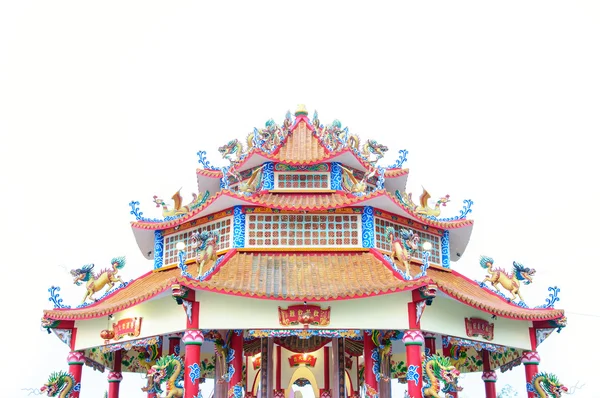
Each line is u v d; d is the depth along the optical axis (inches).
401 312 994.1
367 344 1070.4
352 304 1003.3
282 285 1018.7
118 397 1275.8
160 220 1279.5
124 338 1078.4
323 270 1083.9
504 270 1267.2
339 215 1176.2
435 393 948.6
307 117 1434.5
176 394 958.4
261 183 1291.8
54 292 1170.0
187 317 983.6
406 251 1062.4
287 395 1234.6
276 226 1168.8
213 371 1350.9
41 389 1099.9
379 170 1208.8
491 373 1295.5
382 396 1044.5
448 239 1311.5
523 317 1131.3
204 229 1222.9
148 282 1210.0
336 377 1152.8
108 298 1213.7
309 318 981.8
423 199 1290.6
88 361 1175.6
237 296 991.0
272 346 1177.4
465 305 1093.1
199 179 1401.3
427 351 1087.6
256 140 1295.5
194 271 1125.7
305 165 1293.1
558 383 1146.0
